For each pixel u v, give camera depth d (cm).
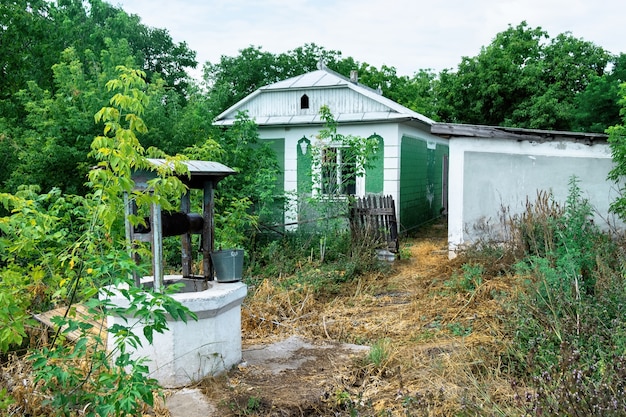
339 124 1364
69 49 1249
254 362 502
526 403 337
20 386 353
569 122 2111
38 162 1064
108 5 2825
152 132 1119
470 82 2273
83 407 325
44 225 398
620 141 786
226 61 3064
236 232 959
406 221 1463
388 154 1343
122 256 339
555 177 941
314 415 395
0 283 328
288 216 1293
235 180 1145
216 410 395
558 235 705
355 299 766
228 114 1528
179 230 493
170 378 438
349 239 1016
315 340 577
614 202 837
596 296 529
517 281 655
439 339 556
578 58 2316
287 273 909
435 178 1891
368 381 448
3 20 1358
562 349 375
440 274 857
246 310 675
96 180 363
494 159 977
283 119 1428
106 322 505
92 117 1085
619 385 299
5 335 309
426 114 3150
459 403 371
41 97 1220
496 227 976
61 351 322
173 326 438
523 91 2197
